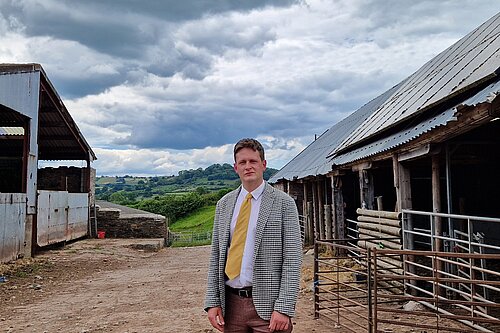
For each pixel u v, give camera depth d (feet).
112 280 41.65
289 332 11.25
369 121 43.19
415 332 21.04
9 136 66.49
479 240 22.59
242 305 11.52
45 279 41.60
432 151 25.96
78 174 86.38
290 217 11.63
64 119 71.77
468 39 37.37
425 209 46.62
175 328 23.43
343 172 46.16
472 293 20.22
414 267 27.63
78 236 77.36
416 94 35.29
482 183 41.06
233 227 11.92
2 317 27.37
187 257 63.41
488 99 19.56
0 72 46.39
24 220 52.08
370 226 34.17
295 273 11.25
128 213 107.24
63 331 23.67
